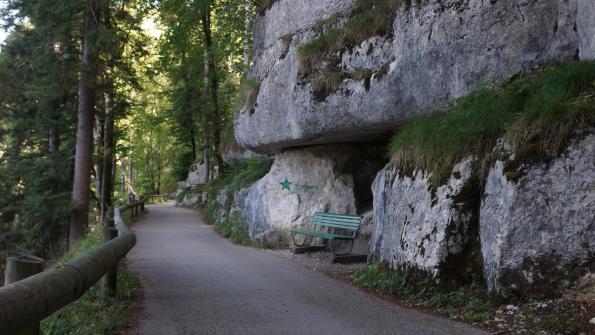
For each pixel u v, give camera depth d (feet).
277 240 38.40
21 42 63.57
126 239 21.81
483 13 23.50
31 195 59.82
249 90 42.70
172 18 67.72
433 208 21.63
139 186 175.94
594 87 18.56
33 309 8.36
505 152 19.15
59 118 67.31
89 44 51.78
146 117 108.06
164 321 17.33
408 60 26.84
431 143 23.20
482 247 19.54
